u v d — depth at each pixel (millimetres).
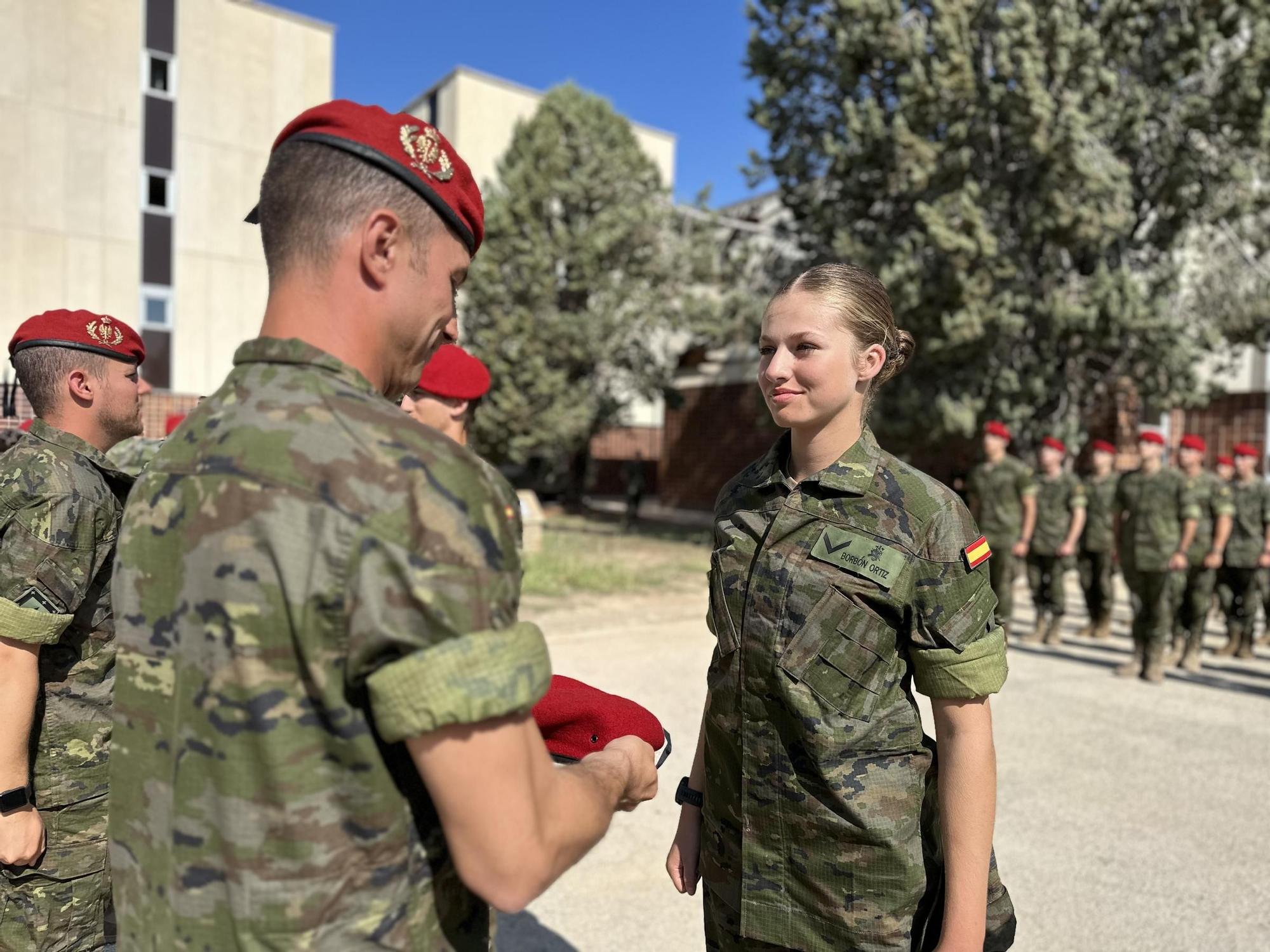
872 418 12219
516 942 2975
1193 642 7512
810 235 13664
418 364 1073
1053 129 10086
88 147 18188
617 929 3072
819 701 1420
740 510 1617
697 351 23031
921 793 1481
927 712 5832
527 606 9109
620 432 29656
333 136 958
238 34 19797
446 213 1010
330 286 973
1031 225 10578
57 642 1823
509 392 18438
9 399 3422
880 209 12578
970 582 1399
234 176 19906
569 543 14867
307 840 850
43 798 1828
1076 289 11172
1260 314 11891
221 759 866
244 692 854
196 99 19359
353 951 866
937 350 11148
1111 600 8773
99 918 1940
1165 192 11039
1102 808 4180
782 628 1453
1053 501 8328
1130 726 5598
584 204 19359
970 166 11172
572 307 19922
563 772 996
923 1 11555
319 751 859
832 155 12023
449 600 826
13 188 17438
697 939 3014
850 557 1423
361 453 868
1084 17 10711
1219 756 5004
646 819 4023
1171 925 3145
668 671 6449
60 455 1830
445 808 840
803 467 1584
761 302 14805
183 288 19359
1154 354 11125
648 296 19344
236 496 879
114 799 1015
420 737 816
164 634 937
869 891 1422
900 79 10734
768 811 1489
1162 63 10891
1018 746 5113
